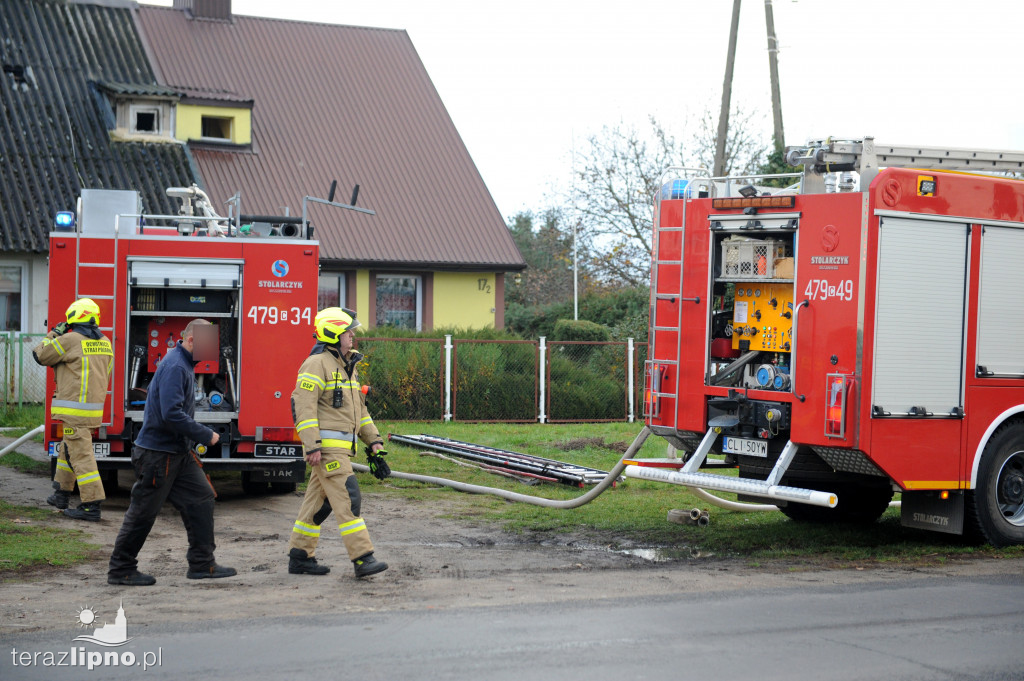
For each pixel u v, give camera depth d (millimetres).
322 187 24328
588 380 20531
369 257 23266
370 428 7871
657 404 9664
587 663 5426
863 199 8133
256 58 26609
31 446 15047
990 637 6020
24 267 19641
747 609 6641
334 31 28422
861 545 9211
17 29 23312
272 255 10844
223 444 10781
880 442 8203
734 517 10719
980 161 9555
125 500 11156
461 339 20391
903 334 8305
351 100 26766
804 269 8469
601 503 11398
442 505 11305
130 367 10891
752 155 32375
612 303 29906
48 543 8484
